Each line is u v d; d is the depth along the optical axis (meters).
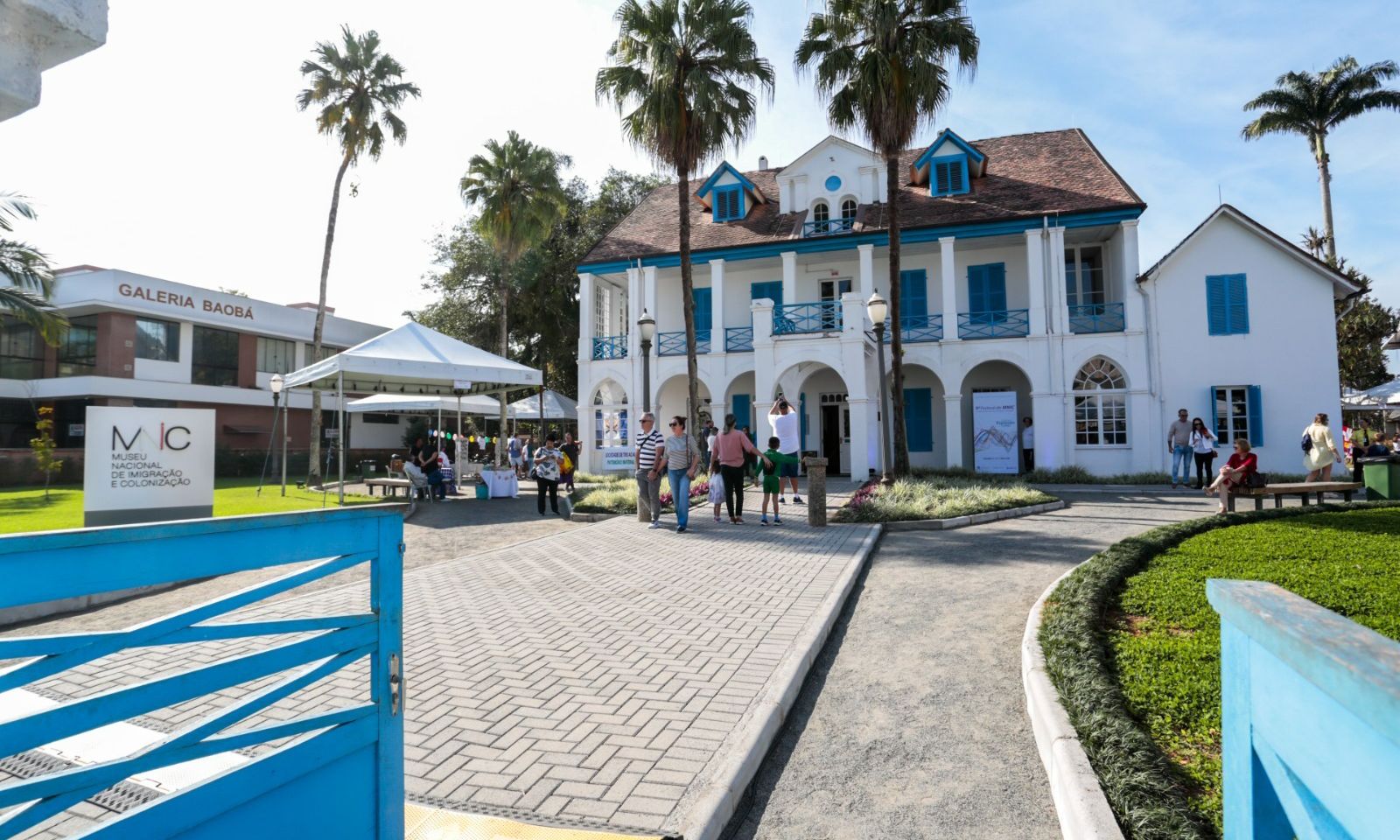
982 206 21.16
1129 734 3.18
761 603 6.41
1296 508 10.33
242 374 30.73
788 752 3.80
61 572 1.43
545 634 5.66
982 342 20.14
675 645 5.29
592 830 2.88
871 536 9.78
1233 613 1.42
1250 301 18.69
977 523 11.17
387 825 2.09
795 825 3.10
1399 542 7.33
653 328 13.30
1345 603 5.09
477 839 2.82
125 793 2.97
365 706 2.04
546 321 37.28
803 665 4.84
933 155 22.36
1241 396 18.72
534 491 19.69
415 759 3.54
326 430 33.56
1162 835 2.52
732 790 3.21
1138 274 19.12
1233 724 1.46
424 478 16.81
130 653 5.59
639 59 17.84
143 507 10.09
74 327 27.27
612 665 4.88
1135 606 5.43
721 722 3.91
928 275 22.58
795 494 14.10
